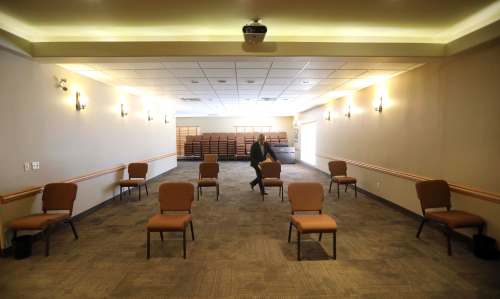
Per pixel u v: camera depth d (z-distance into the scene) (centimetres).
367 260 310
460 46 340
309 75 523
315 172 1025
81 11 292
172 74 507
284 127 1611
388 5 284
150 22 324
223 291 251
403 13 303
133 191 688
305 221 317
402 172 493
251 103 977
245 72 498
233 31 356
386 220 454
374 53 368
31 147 368
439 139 401
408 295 245
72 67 437
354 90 691
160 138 943
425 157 432
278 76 533
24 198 355
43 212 368
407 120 479
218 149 1488
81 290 254
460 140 363
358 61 405
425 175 433
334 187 734
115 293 249
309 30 353
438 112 402
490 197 315
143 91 688
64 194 370
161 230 316
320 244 356
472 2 275
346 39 371
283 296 244
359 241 365
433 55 366
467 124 352
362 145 659
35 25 327
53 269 293
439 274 279
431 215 348
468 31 336
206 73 504
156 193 666
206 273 283
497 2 275
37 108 379
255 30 306
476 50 335
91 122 515
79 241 369
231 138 1505
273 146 1353
